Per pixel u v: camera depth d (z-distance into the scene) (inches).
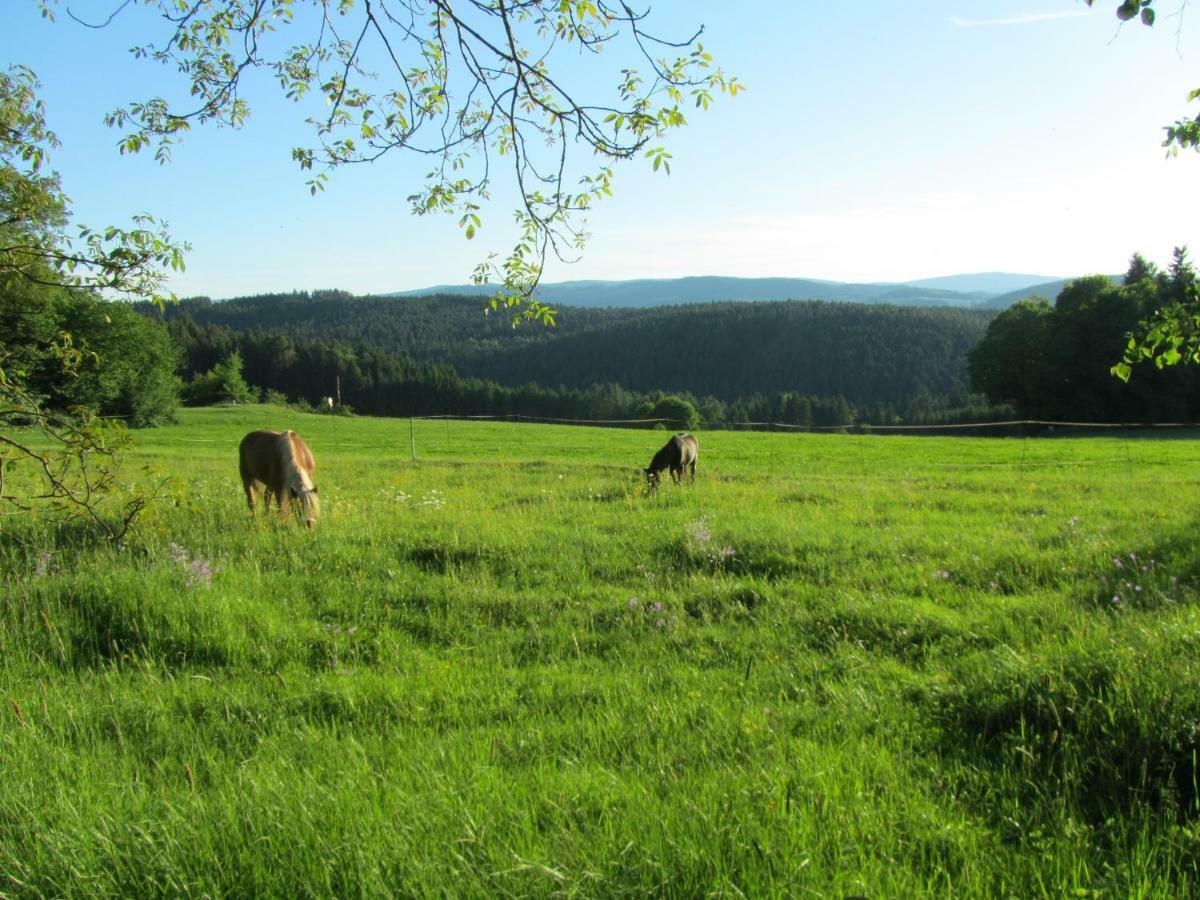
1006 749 159.5
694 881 111.8
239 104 176.6
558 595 304.3
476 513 482.9
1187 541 347.3
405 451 1368.1
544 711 198.2
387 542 374.3
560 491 634.8
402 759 161.3
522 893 109.2
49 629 245.0
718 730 173.9
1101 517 462.3
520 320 189.3
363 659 248.2
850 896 102.8
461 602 293.3
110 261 215.2
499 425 2391.7
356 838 120.9
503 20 162.4
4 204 216.1
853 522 456.4
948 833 128.3
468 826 123.1
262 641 252.2
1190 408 2281.0
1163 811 134.9
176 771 162.6
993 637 240.5
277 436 458.0
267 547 363.6
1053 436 2055.9
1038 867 120.3
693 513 481.7
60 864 121.0
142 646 245.8
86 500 272.5
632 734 175.3
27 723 175.9
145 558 324.5
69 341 273.7
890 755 159.3
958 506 538.0
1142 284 2316.7
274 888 114.3
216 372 3425.2
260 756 169.2
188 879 116.8
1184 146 182.7
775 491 632.4
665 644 253.9
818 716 183.8
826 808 130.4
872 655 234.7
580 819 130.7
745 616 280.5
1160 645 187.0
